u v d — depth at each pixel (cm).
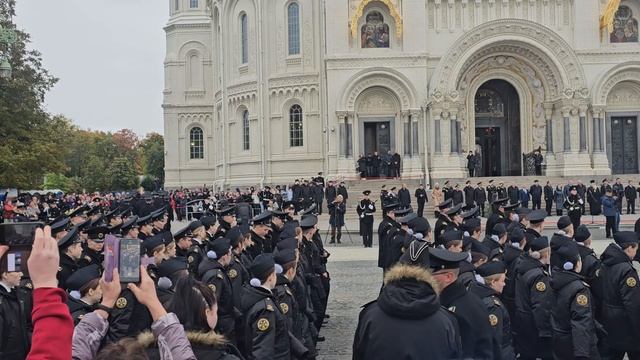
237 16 7069
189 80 8438
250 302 918
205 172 8375
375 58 5941
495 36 5903
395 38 6006
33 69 5406
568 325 1056
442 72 5894
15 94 5103
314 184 5441
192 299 593
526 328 1162
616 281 1134
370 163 5866
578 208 3969
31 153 4988
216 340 578
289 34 6625
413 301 652
